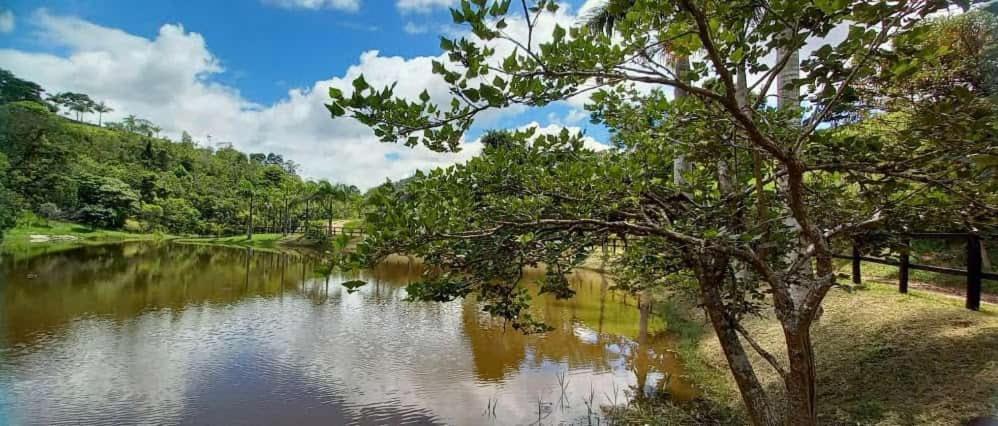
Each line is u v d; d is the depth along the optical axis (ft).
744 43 8.95
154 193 169.58
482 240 9.98
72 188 138.82
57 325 37.42
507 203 11.03
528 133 13.47
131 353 31.17
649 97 15.08
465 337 35.53
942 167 9.09
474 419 21.34
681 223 11.29
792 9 7.44
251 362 29.73
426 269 10.71
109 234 139.44
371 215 8.90
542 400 23.15
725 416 18.49
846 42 7.66
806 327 10.09
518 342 33.88
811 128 9.11
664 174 14.03
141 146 212.84
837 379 17.10
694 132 11.51
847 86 8.54
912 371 15.66
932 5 6.98
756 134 8.64
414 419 21.56
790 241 12.70
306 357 30.78
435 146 8.13
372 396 24.34
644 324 37.58
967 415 12.96
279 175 206.08
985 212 9.71
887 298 22.06
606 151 14.64
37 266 69.00
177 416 22.16
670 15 8.52
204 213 178.09
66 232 129.18
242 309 45.65
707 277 12.73
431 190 11.12
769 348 22.24
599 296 50.70
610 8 8.20
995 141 8.00
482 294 11.16
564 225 10.33
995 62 13.56
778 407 16.63
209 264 82.84
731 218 11.66
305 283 62.90
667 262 15.33
